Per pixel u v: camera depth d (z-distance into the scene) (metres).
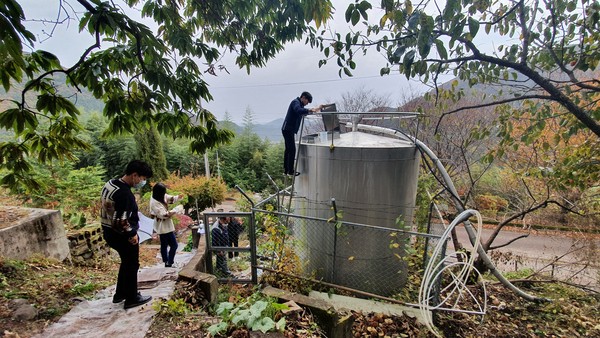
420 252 4.93
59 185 8.52
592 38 3.10
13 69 2.04
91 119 16.52
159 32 3.17
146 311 2.80
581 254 6.04
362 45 2.59
